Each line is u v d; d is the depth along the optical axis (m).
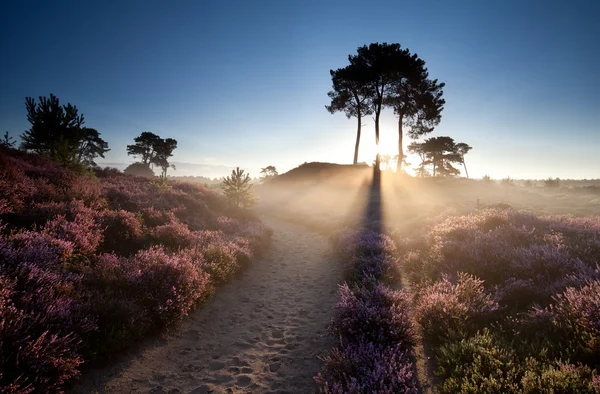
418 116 47.81
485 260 7.28
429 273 8.08
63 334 3.91
